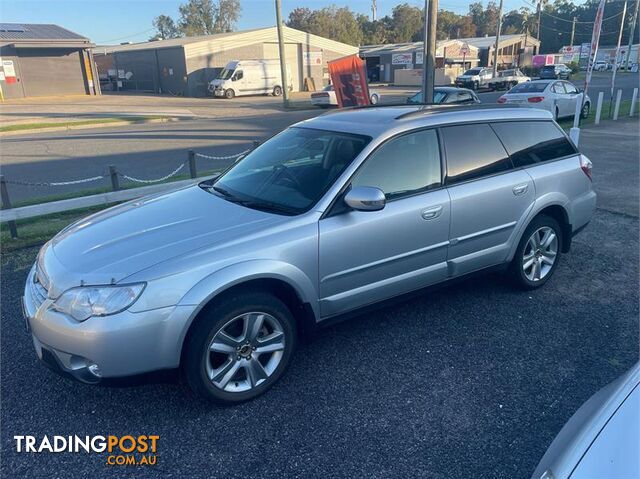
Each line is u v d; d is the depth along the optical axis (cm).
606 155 1147
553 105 1673
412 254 384
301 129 437
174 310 288
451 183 404
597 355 376
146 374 291
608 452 178
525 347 387
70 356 288
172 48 3828
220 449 287
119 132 1928
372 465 274
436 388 339
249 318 316
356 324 424
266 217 339
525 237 458
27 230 679
